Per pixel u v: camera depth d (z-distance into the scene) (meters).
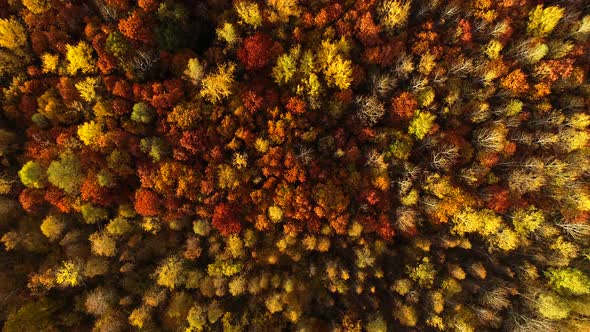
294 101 35.78
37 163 34.31
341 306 37.53
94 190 34.47
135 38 35.12
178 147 35.75
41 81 36.09
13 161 36.56
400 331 38.16
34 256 36.22
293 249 37.06
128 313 35.59
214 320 34.59
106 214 36.31
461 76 38.88
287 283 35.59
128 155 35.62
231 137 36.72
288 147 36.81
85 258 35.34
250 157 37.12
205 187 35.44
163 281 35.09
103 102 35.50
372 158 37.31
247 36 37.41
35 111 36.00
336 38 38.41
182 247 37.12
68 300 35.78
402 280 37.56
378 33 38.00
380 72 38.88
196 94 36.31
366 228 38.09
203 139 35.72
